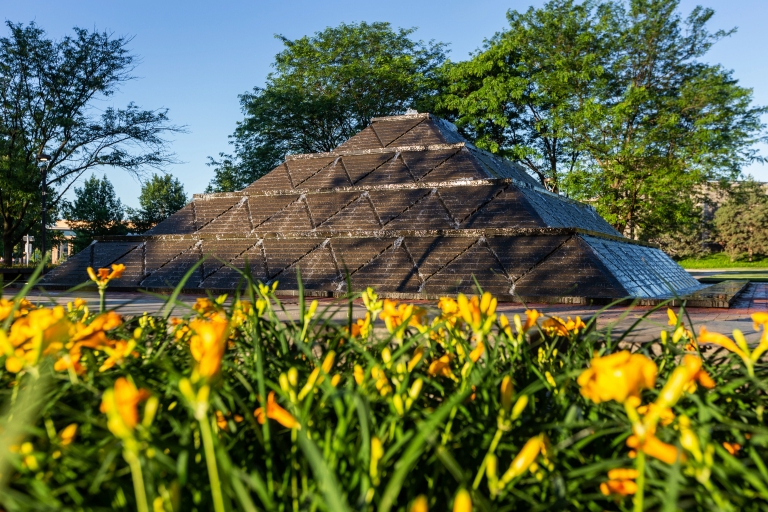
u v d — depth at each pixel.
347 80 35.44
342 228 14.83
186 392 1.19
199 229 16.50
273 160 36.59
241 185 37.78
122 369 2.03
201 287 14.02
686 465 1.42
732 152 27.92
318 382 1.78
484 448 1.79
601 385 1.27
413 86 35.47
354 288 12.82
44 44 28.12
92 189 47.19
